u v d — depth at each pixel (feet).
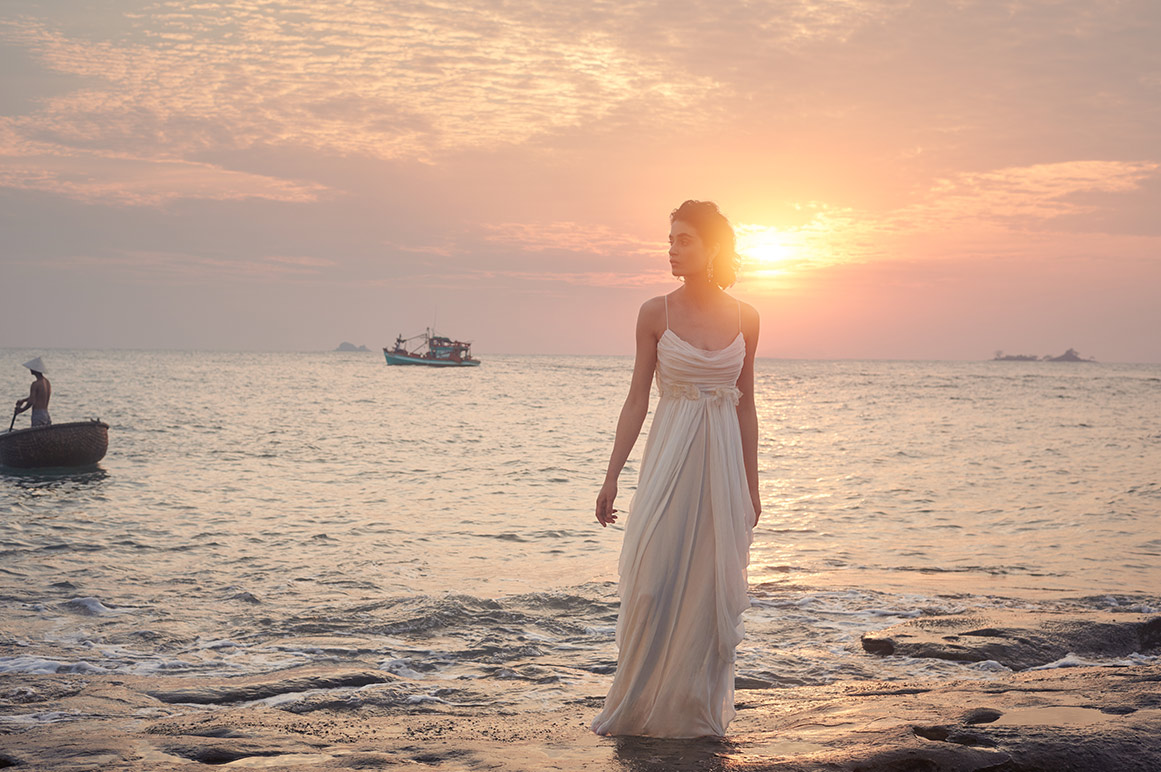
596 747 9.86
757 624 22.98
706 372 10.84
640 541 10.75
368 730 11.96
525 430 116.88
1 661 19.02
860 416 151.53
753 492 11.38
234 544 37.09
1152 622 21.54
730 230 11.07
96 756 10.39
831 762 8.73
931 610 24.72
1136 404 194.70
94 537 38.27
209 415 134.72
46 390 66.03
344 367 513.45
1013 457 83.66
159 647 20.65
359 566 32.63
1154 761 9.04
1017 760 8.89
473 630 22.09
